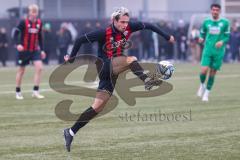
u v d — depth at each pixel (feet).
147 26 99.04
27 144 101.35
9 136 108.88
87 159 89.45
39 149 97.14
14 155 92.68
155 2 422.41
